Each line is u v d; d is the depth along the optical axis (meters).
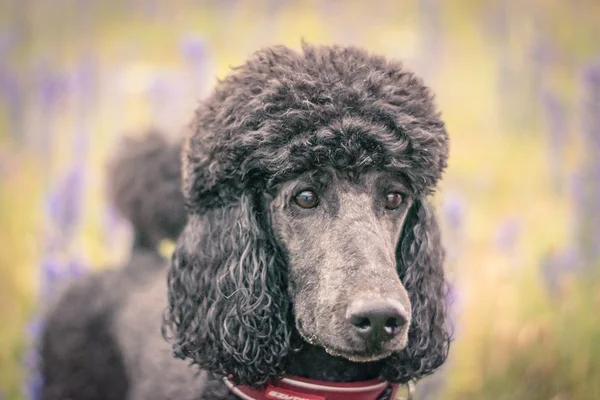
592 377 4.35
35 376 4.37
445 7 9.55
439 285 3.10
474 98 8.20
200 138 2.91
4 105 7.04
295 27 9.20
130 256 4.49
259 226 2.85
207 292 2.92
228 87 2.93
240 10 9.71
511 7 9.41
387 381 3.00
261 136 2.69
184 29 9.38
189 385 3.21
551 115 6.10
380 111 2.72
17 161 6.72
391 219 2.80
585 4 9.48
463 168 7.18
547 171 6.67
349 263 2.55
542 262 4.79
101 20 9.66
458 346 4.60
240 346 2.82
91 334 4.22
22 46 8.59
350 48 3.02
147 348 3.71
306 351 2.93
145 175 4.32
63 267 4.61
